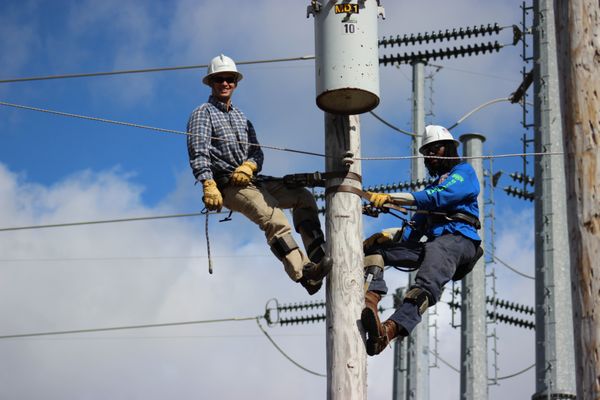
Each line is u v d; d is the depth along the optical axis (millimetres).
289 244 11172
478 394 22234
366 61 10773
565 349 17938
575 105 9641
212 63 11727
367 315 10461
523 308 25812
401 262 11305
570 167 9602
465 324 22766
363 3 10867
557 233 18422
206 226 11578
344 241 10773
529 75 22688
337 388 10445
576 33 9727
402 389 24219
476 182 11484
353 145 10953
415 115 25875
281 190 11477
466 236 11273
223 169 11430
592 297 9258
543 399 17781
